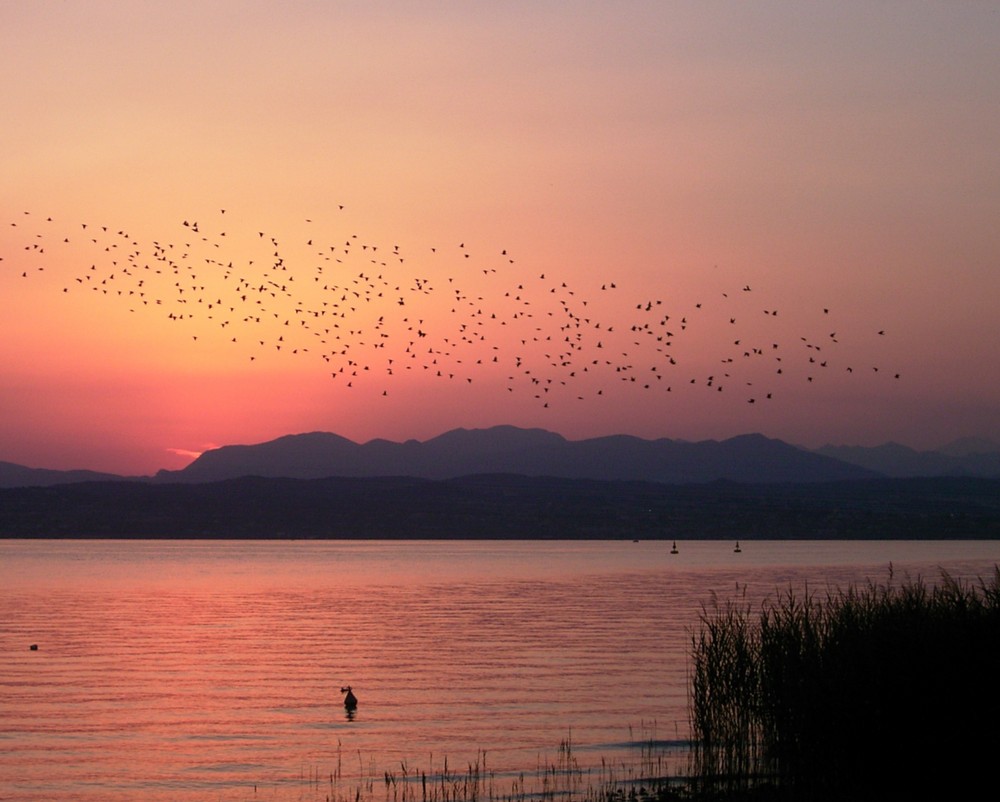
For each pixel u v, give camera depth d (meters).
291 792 29.52
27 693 46.06
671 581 124.69
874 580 110.00
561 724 38.00
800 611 31.05
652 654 57.97
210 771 32.16
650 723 37.81
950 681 23.42
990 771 22.98
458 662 55.53
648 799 27.16
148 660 57.00
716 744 31.88
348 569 156.12
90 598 101.62
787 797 25.30
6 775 31.83
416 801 27.83
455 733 36.97
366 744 35.56
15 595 104.50
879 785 24.33
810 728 25.61
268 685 48.44
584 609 88.81
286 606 93.56
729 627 33.81
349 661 56.41
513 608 90.50
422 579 133.00
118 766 32.84
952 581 28.45
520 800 27.41
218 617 82.62
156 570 150.12
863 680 24.62
